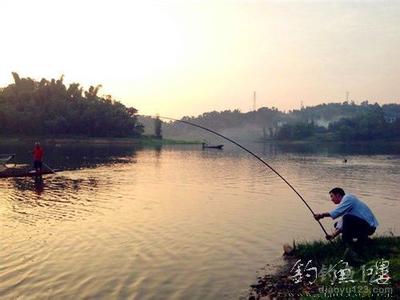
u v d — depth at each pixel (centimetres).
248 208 2381
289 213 2230
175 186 3378
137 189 3152
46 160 6106
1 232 1725
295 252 1422
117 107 16188
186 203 2528
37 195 2770
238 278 1218
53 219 2000
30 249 1477
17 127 13325
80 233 1720
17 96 14325
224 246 1555
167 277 1223
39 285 1145
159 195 2856
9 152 7662
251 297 1073
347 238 1264
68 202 2505
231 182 3741
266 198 2783
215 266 1323
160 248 1518
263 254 1448
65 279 1193
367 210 1262
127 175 4206
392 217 2194
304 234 1752
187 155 8706
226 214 2184
